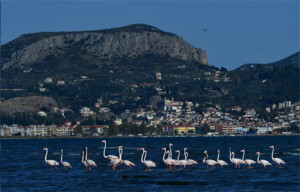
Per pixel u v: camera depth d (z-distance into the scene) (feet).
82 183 216.13
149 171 256.11
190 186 204.13
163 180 220.84
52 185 212.84
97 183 214.90
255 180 219.20
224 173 244.63
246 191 192.03
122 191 195.21
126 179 224.12
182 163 268.82
